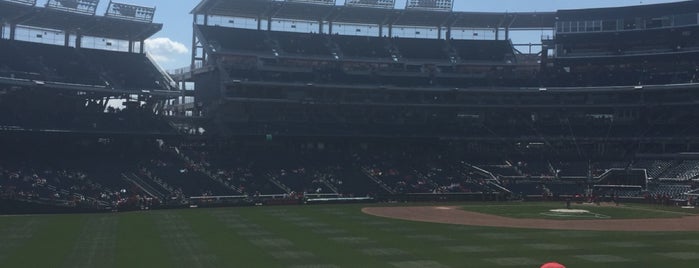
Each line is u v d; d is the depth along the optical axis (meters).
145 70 93.38
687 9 103.19
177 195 77.00
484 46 113.50
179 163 86.50
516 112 106.25
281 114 99.75
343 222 56.53
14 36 88.38
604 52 109.06
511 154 102.44
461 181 94.25
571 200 87.56
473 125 104.81
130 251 39.03
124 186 76.44
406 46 110.69
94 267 33.84
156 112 94.19
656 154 95.81
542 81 106.00
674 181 89.00
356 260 36.50
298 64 103.06
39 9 82.75
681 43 104.38
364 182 90.50
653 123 100.25
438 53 110.12
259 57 99.50
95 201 69.69
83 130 81.44
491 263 35.81
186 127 94.88
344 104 100.56
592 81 104.06
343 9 104.56
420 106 102.56
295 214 64.06
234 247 40.88
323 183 88.12
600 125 102.69
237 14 105.50
